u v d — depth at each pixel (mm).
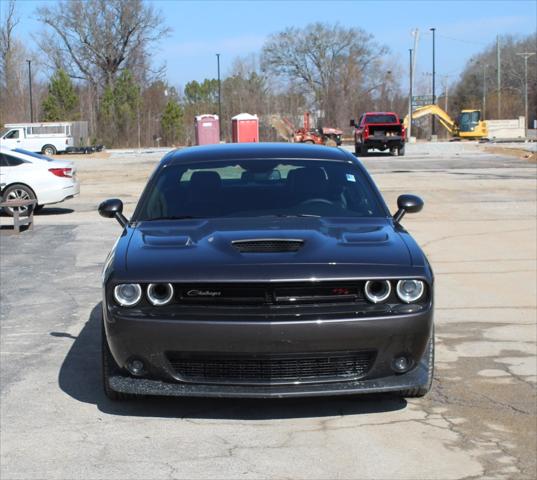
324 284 4434
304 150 6352
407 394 5012
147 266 4555
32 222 14156
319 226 5242
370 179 6070
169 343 4379
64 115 66062
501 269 9477
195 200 5746
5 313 7578
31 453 4254
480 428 4570
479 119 65188
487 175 24656
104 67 74812
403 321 4387
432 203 16828
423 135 82438
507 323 7004
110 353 4742
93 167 35250
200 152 6340
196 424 4648
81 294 8422
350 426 4602
